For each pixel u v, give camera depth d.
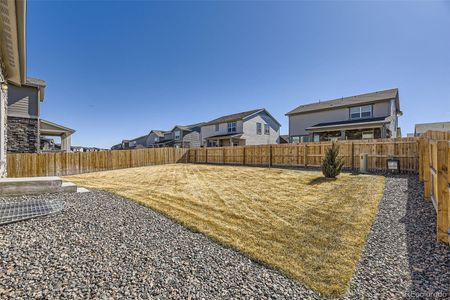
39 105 13.80
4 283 2.04
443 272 2.60
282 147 14.68
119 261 2.64
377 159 10.44
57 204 4.52
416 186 6.85
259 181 9.45
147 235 3.48
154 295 2.08
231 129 27.59
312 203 5.75
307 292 2.27
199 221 4.30
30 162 12.16
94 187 7.40
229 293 2.19
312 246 3.36
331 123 19.91
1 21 4.86
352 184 7.75
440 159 3.34
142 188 7.66
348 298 2.19
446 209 3.29
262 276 2.54
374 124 16.30
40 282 2.11
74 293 2.00
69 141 17.06
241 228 4.04
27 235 3.04
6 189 5.13
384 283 2.43
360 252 3.18
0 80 6.44
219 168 15.43
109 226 3.68
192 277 2.44
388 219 4.40
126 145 53.22
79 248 2.85
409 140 9.53
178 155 21.91
